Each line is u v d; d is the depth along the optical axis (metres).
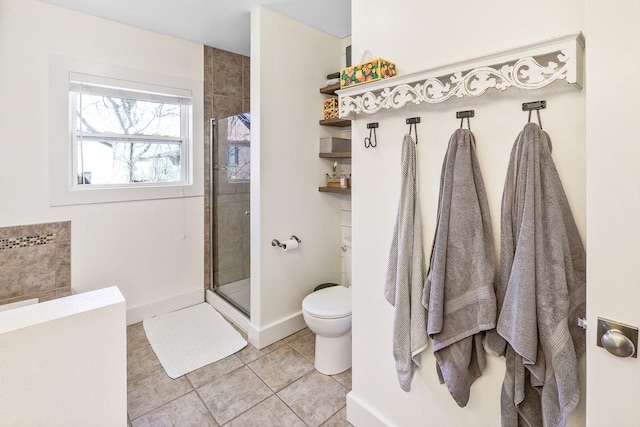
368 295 1.49
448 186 1.12
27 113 2.06
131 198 2.52
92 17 2.26
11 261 2.06
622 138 0.71
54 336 0.80
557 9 0.93
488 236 1.06
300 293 2.53
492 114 1.07
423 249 1.26
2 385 0.74
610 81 0.72
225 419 1.62
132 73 2.43
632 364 0.72
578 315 0.90
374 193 1.43
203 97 2.81
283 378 1.94
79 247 2.31
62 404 0.82
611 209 0.73
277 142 2.29
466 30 1.12
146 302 2.65
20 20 2.01
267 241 2.28
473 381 1.14
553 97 0.95
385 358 1.44
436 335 1.14
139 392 1.80
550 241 0.91
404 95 1.19
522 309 0.92
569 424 0.94
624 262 0.72
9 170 2.02
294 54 2.34
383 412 1.47
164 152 2.73
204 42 2.74
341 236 2.80
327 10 2.20
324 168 2.62
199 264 2.93
